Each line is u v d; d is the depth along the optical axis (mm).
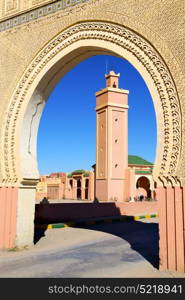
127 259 5766
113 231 9773
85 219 13000
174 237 4633
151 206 17203
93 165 30234
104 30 5762
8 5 7539
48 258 5812
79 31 6117
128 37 5449
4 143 6852
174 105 4836
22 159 6652
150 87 5125
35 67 6746
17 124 6828
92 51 6371
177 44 4898
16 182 6621
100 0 5859
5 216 6656
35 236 8453
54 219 12266
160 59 5055
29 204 6809
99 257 5938
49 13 6652
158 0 5191
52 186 36750
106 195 23516
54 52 6465
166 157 4832
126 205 15883
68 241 7824
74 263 5434
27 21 7059
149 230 10023
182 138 4703
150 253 6305
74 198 33812
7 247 6504
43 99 7098
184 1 4930
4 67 7289
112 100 24703
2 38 7492
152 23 5199
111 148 24109
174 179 4715
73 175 34469
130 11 5465
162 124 4934
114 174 23922
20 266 5172
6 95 7078
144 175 29578
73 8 6234
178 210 4629
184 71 4777
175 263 4586
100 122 25469
